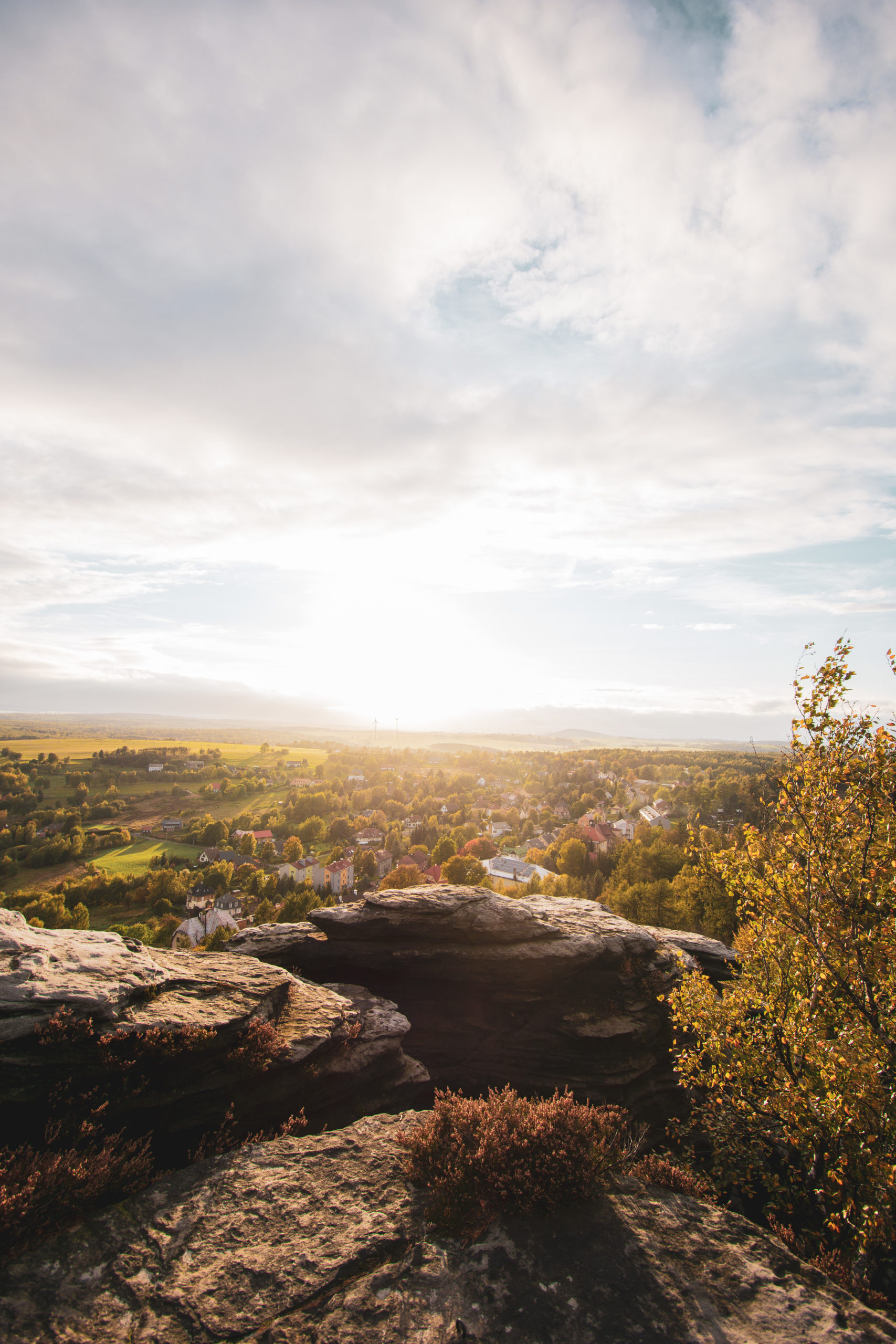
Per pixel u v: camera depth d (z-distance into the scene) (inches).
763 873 516.4
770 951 505.7
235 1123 414.3
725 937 1461.6
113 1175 321.7
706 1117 551.2
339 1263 272.8
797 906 470.9
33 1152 315.9
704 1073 520.1
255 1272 266.7
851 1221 398.6
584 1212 319.0
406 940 757.9
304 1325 239.1
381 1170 347.6
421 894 807.1
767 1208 456.1
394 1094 543.8
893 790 430.3
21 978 382.9
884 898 435.2
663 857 2367.1
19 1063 340.5
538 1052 703.1
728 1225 323.6
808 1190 439.8
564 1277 273.0
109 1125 360.5
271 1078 450.6
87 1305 243.9
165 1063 393.7
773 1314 261.3
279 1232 293.9
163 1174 339.9
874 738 436.8
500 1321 246.5
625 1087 683.4
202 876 3831.2
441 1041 713.0
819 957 440.5
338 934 764.6
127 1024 381.7
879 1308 316.2
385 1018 594.6
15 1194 275.7
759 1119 485.4
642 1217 320.5
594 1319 250.5
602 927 821.9
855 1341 246.4
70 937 470.3
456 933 756.0
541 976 738.2
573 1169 329.4
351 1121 497.0
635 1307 258.5
